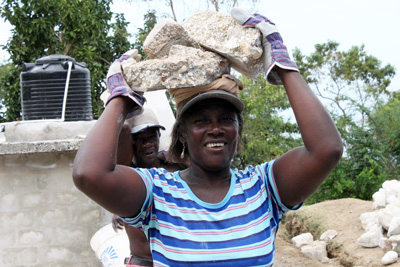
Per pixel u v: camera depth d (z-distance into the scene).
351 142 12.17
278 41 2.29
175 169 4.50
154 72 2.23
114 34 12.41
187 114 2.30
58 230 5.97
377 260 7.09
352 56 27.91
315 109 2.15
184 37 2.41
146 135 4.35
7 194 5.93
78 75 6.65
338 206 9.95
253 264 2.07
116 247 4.63
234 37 2.34
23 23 11.09
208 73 2.26
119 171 2.11
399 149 12.92
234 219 2.13
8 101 11.48
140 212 2.16
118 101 2.22
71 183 6.00
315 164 2.12
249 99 13.47
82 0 11.63
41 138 6.16
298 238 8.83
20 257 5.93
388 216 7.56
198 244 2.07
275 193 2.25
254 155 12.88
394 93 27.05
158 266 2.10
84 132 6.30
